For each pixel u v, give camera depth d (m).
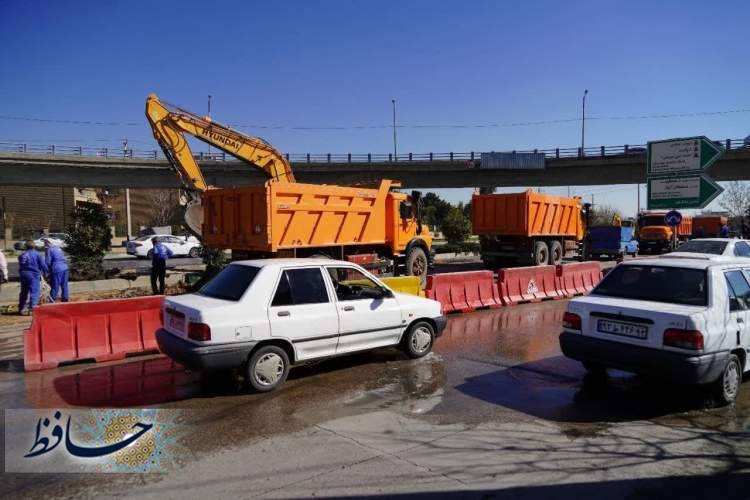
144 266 26.00
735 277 6.44
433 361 8.14
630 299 6.48
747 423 5.55
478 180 48.53
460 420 5.64
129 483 4.24
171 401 6.23
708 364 5.67
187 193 17.41
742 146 38.00
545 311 12.95
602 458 4.68
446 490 4.10
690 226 44.62
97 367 7.71
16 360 8.19
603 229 31.22
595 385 6.92
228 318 6.30
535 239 22.36
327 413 5.84
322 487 4.14
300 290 6.97
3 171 39.81
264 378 6.55
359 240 15.60
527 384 6.95
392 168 47.88
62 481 4.29
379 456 4.71
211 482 4.24
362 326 7.45
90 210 18.64
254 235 13.71
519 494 4.04
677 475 4.36
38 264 12.59
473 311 12.85
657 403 6.19
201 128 17.30
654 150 13.24
